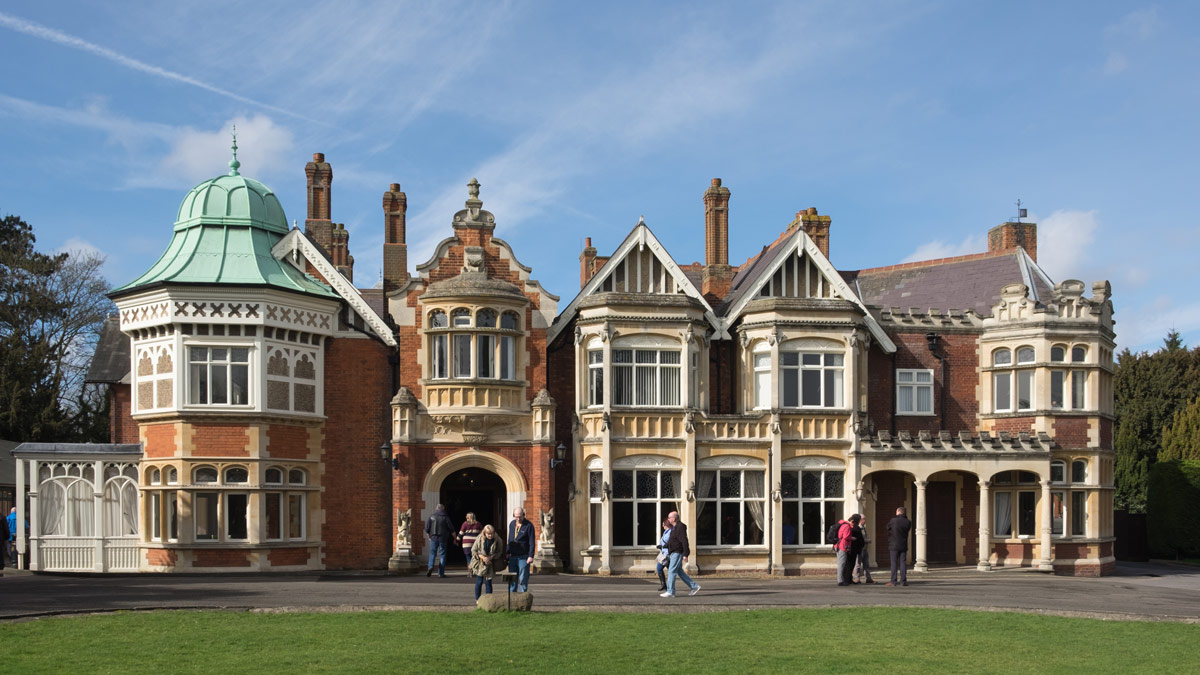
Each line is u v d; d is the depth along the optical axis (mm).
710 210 37531
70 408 52500
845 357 33438
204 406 29500
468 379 31188
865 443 33156
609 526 31328
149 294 29984
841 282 34125
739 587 26609
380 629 17781
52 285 52062
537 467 31438
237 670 14398
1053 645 17734
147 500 29875
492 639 17031
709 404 33594
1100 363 35750
